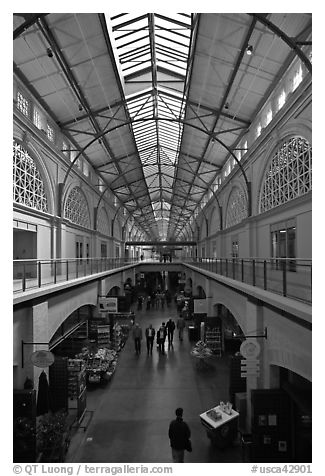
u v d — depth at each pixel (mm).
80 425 9094
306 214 10930
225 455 7645
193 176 31672
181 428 6863
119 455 7695
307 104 10539
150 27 13414
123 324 20625
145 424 9180
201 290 23141
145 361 14812
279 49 11438
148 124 23188
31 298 8008
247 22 10742
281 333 7027
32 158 13578
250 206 16984
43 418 7766
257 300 8281
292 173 12000
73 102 15281
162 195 46406
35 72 12414
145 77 17469
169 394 11195
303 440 7234
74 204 19719
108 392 11398
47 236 14938
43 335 9070
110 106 17562
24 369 8172
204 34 12281
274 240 14039
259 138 14812
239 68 13344
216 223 29797
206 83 15469
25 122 12047
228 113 17141
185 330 21062
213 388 11695
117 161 25266
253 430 7328
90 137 19391
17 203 11625
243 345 7727
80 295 13898
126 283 32562
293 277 6188
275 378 7684
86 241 22250
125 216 43250
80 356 13031
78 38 11836
